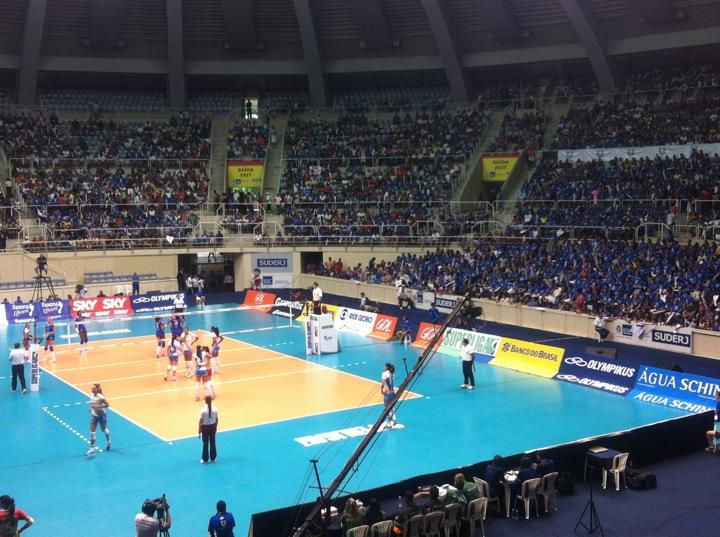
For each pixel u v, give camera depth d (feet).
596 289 117.39
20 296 149.07
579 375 91.45
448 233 160.25
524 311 124.57
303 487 57.98
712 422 65.10
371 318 127.44
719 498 54.39
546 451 56.70
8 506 43.32
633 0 161.07
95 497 56.70
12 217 161.17
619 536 48.83
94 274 159.02
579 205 150.92
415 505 48.52
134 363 105.50
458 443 68.33
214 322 140.46
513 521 52.24
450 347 110.83
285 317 145.07
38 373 90.02
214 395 67.31
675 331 102.63
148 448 68.23
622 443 60.29
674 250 119.03
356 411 79.61
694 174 143.33
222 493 57.11
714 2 158.81
